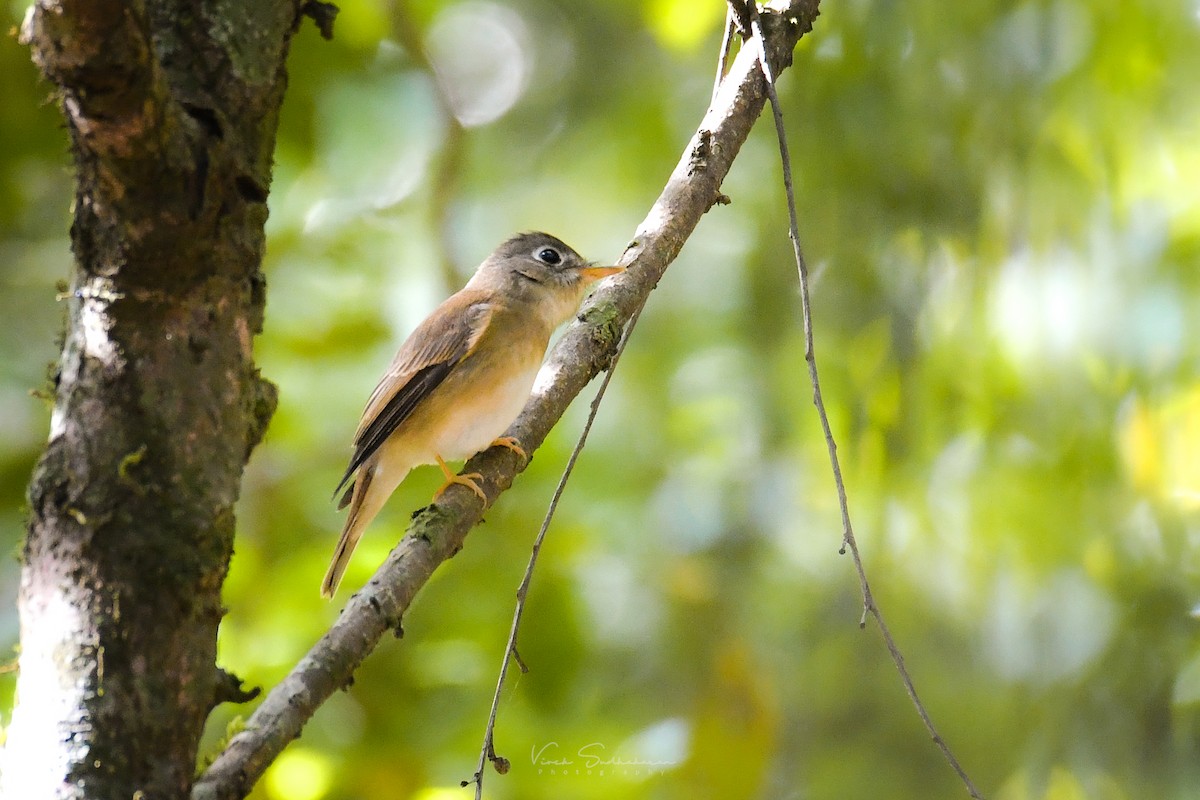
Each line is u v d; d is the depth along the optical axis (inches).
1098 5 432.8
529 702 438.0
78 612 161.2
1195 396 440.5
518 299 390.6
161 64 163.8
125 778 159.0
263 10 173.8
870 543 466.9
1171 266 445.4
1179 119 442.0
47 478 165.3
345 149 591.8
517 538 459.5
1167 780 430.6
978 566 459.8
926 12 432.5
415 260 595.8
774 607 551.8
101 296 163.8
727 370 588.1
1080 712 446.9
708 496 580.4
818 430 513.0
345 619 217.2
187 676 164.6
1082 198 436.8
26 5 435.5
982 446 450.0
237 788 177.5
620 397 607.8
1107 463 440.5
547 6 693.9
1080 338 439.2
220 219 165.3
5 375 477.4
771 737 492.4
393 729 417.1
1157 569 440.8
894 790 489.4
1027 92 430.3
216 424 168.6
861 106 435.2
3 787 160.1
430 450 375.2
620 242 658.8
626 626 547.2
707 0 525.3
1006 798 457.1
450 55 695.1
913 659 498.9
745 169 581.0
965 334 432.8
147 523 163.5
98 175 157.2
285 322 524.1
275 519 478.6
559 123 673.6
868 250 432.8
